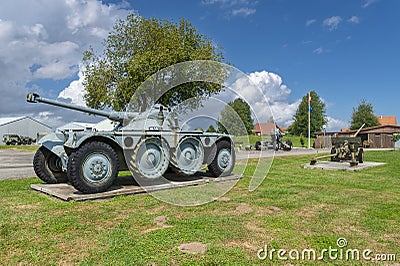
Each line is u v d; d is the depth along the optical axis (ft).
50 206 14.55
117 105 41.70
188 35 40.27
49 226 11.50
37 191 18.35
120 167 18.45
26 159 48.32
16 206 14.57
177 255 8.89
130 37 42.73
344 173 27.30
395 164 35.27
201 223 11.96
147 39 41.52
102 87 43.21
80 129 18.43
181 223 11.94
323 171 28.71
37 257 8.79
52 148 18.15
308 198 16.55
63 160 18.16
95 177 16.43
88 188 16.19
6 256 8.91
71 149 17.25
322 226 11.71
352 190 18.97
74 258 8.73
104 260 8.52
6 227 11.39
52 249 9.36
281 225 11.77
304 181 22.43
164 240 10.02
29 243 9.84
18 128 150.00
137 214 13.21
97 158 16.58
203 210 14.05
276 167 32.12
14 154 62.69
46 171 19.84
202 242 9.89
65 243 9.84
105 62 44.42
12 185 20.42
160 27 41.55
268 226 11.66
